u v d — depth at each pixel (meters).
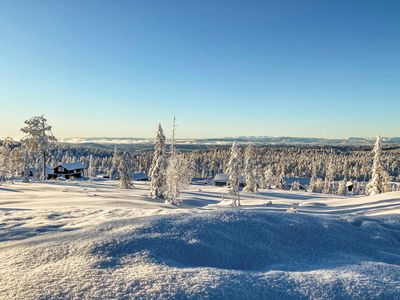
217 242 10.68
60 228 12.69
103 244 9.88
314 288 8.11
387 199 46.31
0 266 8.62
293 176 192.75
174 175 48.72
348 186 135.38
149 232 11.03
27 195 37.25
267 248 11.09
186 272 8.36
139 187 80.69
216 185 115.44
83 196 39.16
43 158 74.44
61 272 8.05
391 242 12.98
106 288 7.26
